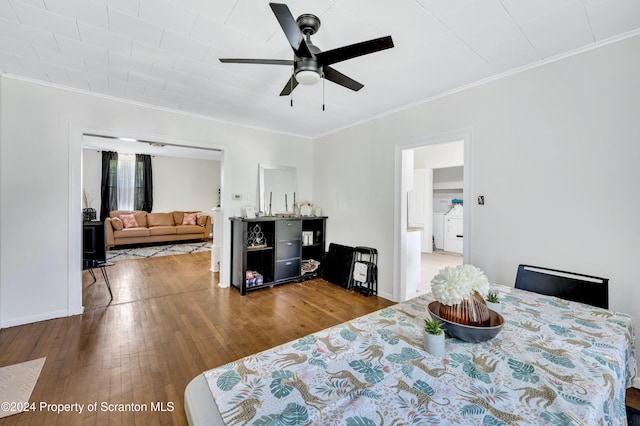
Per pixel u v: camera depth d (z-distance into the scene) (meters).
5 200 2.56
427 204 6.55
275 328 2.69
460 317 1.13
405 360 0.99
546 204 2.17
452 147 5.91
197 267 5.04
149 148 6.80
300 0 1.54
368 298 3.56
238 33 1.90
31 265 2.69
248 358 1.00
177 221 7.73
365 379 0.88
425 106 3.03
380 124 3.57
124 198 7.45
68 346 2.29
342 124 4.05
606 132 1.89
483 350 1.05
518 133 2.31
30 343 2.32
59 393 1.74
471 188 2.62
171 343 2.37
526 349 1.06
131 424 1.52
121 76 2.57
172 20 1.76
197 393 0.81
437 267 5.30
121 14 1.71
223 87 2.79
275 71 2.45
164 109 3.40
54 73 2.52
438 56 2.13
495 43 1.96
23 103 2.62
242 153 4.09
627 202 1.82
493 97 2.47
